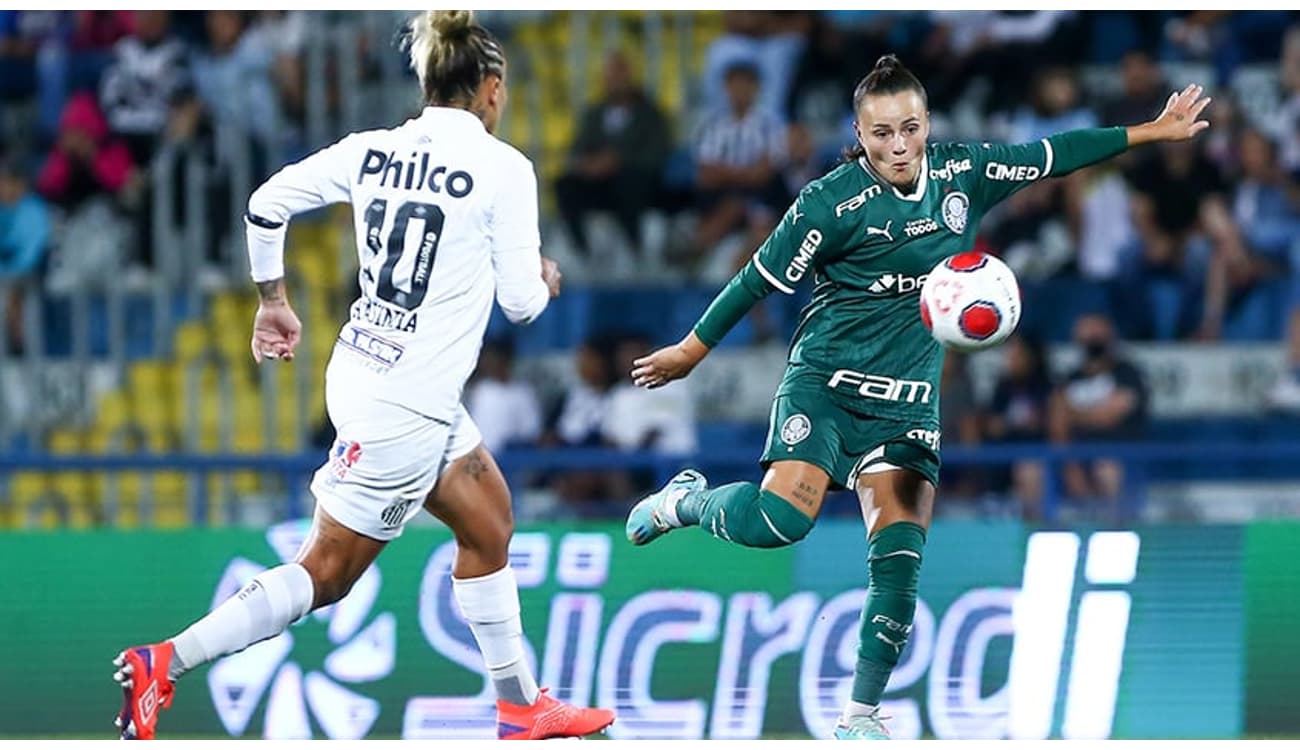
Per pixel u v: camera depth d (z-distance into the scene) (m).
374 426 21.30
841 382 22.38
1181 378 48.28
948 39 52.50
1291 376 48.12
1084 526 30.64
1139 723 30.27
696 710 30.23
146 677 20.55
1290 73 52.78
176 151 50.62
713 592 30.52
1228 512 38.53
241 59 51.81
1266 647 30.47
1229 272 49.22
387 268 21.27
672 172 51.72
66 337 50.97
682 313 49.38
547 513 35.28
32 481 42.44
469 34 21.58
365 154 21.56
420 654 30.12
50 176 51.41
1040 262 49.00
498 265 21.30
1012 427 43.53
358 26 52.50
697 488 23.50
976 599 30.41
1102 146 22.66
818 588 30.50
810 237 21.97
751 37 52.78
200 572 30.88
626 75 51.03
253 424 48.41
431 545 30.39
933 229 22.05
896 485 22.73
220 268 50.59
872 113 21.50
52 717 30.56
